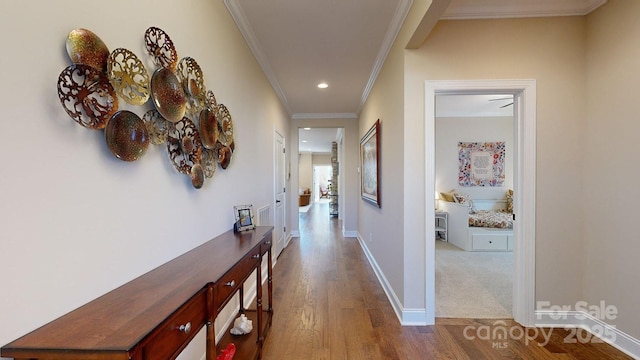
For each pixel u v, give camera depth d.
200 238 1.62
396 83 2.47
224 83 2.02
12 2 0.67
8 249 0.67
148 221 1.16
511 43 2.18
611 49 1.93
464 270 3.50
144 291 0.97
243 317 1.97
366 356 1.82
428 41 2.21
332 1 2.09
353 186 5.72
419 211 2.23
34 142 0.72
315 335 2.06
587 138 2.11
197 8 1.62
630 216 1.82
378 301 2.65
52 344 0.67
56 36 0.78
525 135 2.17
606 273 1.97
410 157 2.23
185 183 1.46
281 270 3.56
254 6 2.14
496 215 4.79
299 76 3.54
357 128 5.70
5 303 0.66
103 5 0.94
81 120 0.83
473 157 5.65
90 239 0.88
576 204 2.15
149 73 1.17
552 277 2.16
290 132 5.59
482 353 1.85
